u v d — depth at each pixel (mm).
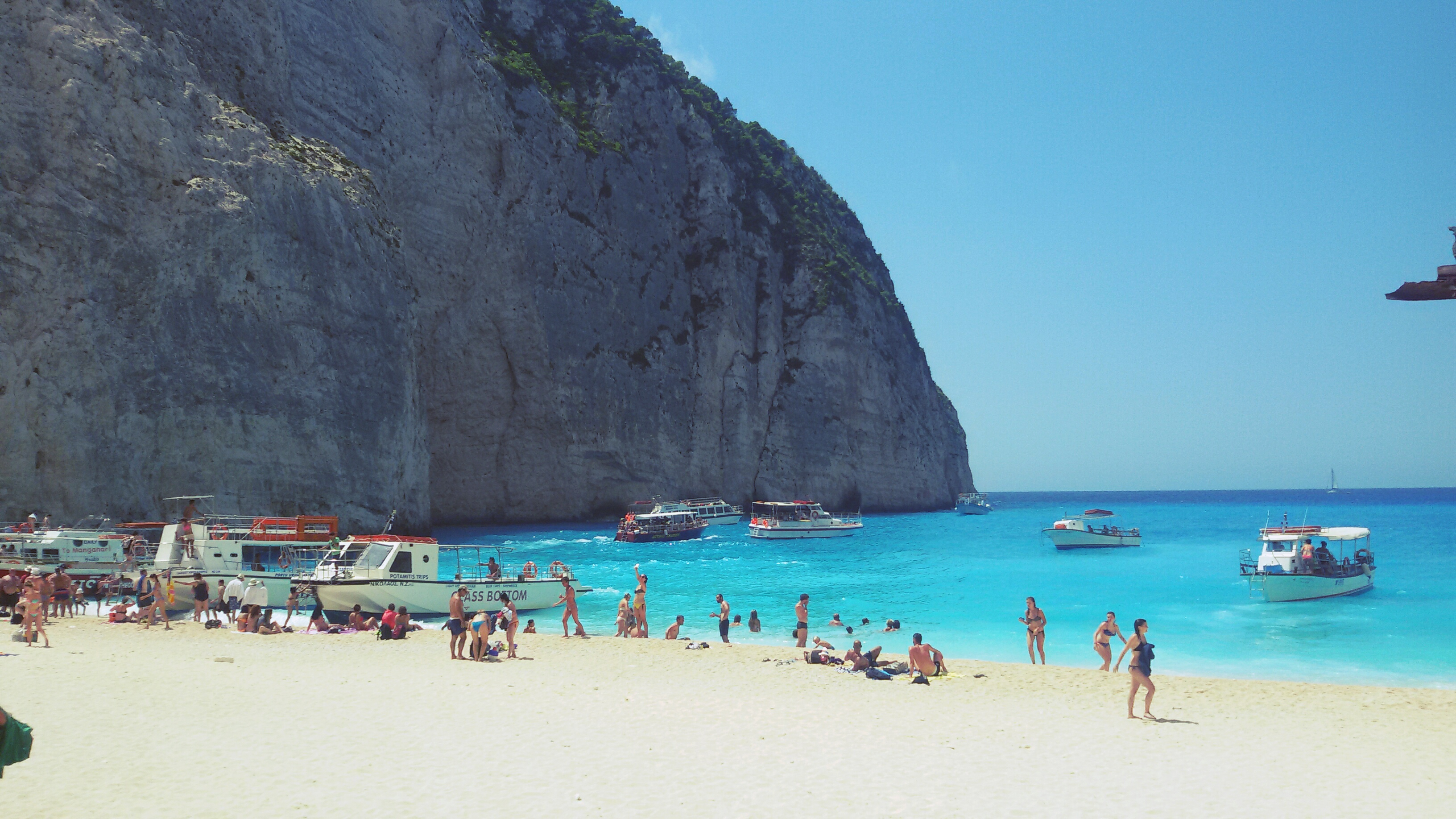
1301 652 23625
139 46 42031
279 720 13203
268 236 44906
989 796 10117
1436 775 11500
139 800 9203
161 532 34125
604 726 13438
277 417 44062
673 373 87875
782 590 37531
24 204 36656
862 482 104250
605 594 36062
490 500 74125
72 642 20812
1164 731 13891
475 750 11734
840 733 13242
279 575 29234
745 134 107625
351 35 60625
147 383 38938
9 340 35500
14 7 38656
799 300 102375
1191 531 80750
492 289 72562
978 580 40906
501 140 73438
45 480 35531
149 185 40844
